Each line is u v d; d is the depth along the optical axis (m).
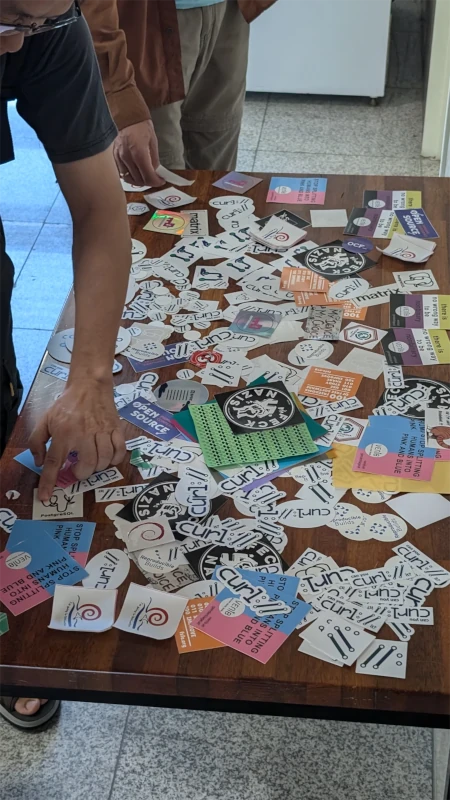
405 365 1.29
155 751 1.64
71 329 1.39
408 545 1.03
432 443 1.16
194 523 1.07
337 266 1.50
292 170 3.50
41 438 1.17
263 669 0.91
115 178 1.28
